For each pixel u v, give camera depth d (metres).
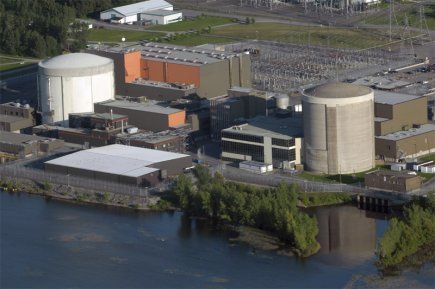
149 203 187.25
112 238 174.12
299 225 167.75
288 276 158.12
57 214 185.75
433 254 162.12
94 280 158.38
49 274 160.88
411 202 177.25
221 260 164.12
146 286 155.75
